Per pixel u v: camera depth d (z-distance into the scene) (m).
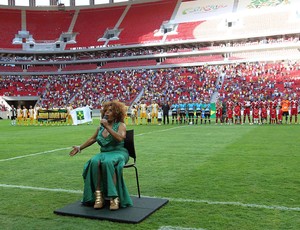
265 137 15.50
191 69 53.72
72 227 4.44
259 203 5.38
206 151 11.43
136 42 61.75
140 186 6.62
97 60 63.25
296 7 56.00
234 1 63.00
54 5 73.25
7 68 61.69
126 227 4.41
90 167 5.19
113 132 5.25
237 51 55.34
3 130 23.75
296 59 49.81
